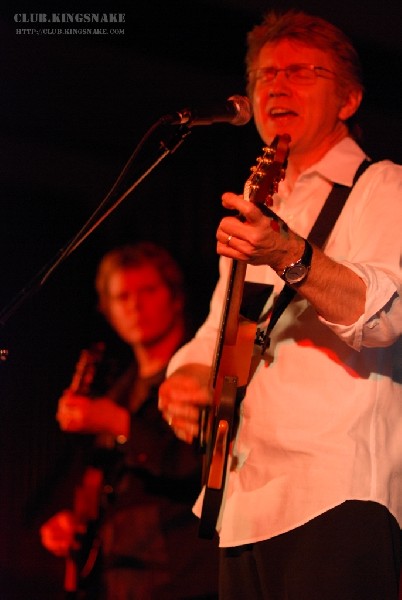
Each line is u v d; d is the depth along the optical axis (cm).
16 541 653
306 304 272
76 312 664
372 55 591
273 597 266
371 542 256
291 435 265
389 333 250
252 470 271
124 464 430
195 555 408
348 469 258
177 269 489
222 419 276
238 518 271
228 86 623
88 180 679
